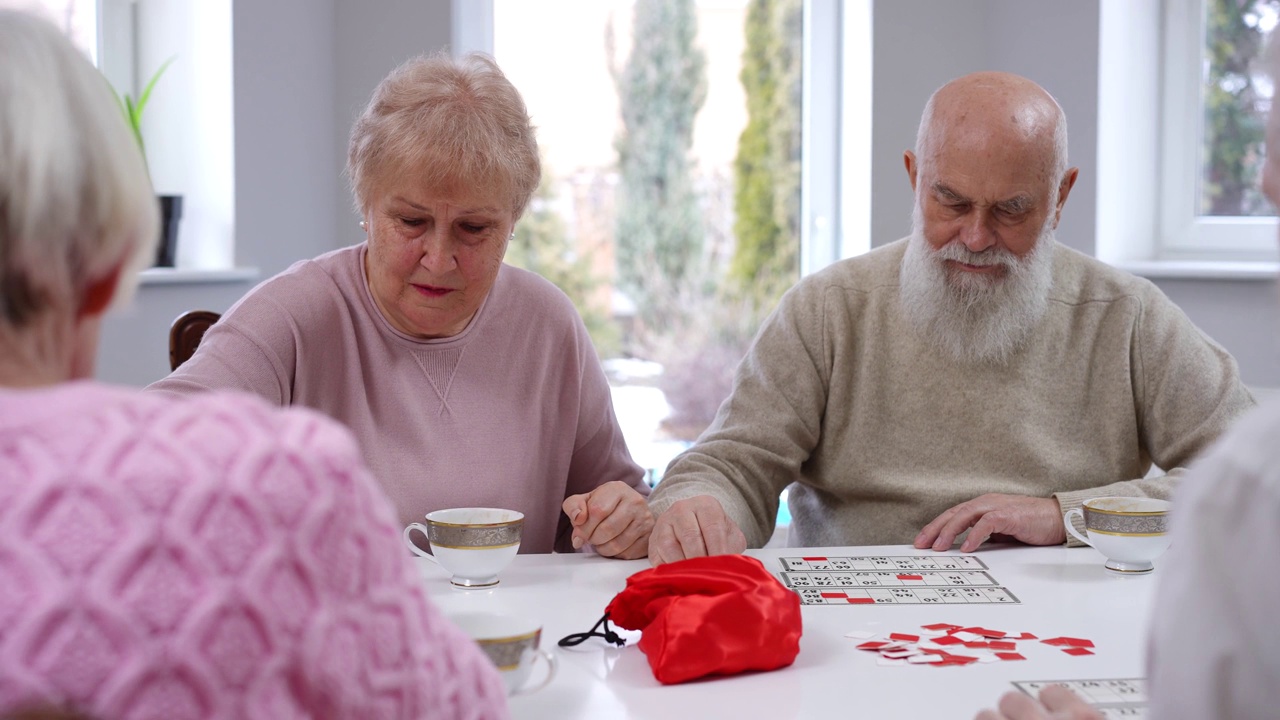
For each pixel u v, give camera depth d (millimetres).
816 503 2254
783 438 2131
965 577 1594
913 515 2086
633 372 3445
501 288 1944
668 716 1094
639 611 1277
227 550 638
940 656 1256
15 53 691
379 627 715
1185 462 2082
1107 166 3148
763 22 3387
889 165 3182
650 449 3453
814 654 1271
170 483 635
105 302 762
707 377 3465
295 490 669
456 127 1646
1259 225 3174
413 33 3094
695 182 3418
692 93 3396
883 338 2156
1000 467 2096
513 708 1111
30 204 683
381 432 1861
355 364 1850
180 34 2930
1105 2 3059
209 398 709
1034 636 1326
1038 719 953
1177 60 3193
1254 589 717
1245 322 3018
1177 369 2096
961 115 1974
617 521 1673
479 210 1685
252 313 1792
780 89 3406
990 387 2098
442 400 1882
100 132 716
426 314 1784
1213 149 3211
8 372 709
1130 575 1604
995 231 1993
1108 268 2182
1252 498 731
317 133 3094
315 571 670
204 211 2939
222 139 2900
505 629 1109
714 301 3447
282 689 654
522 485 1928
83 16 2863
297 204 3061
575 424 2006
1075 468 2086
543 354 1960
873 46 3156
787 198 3436
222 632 630
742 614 1192
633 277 3428
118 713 611
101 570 612
